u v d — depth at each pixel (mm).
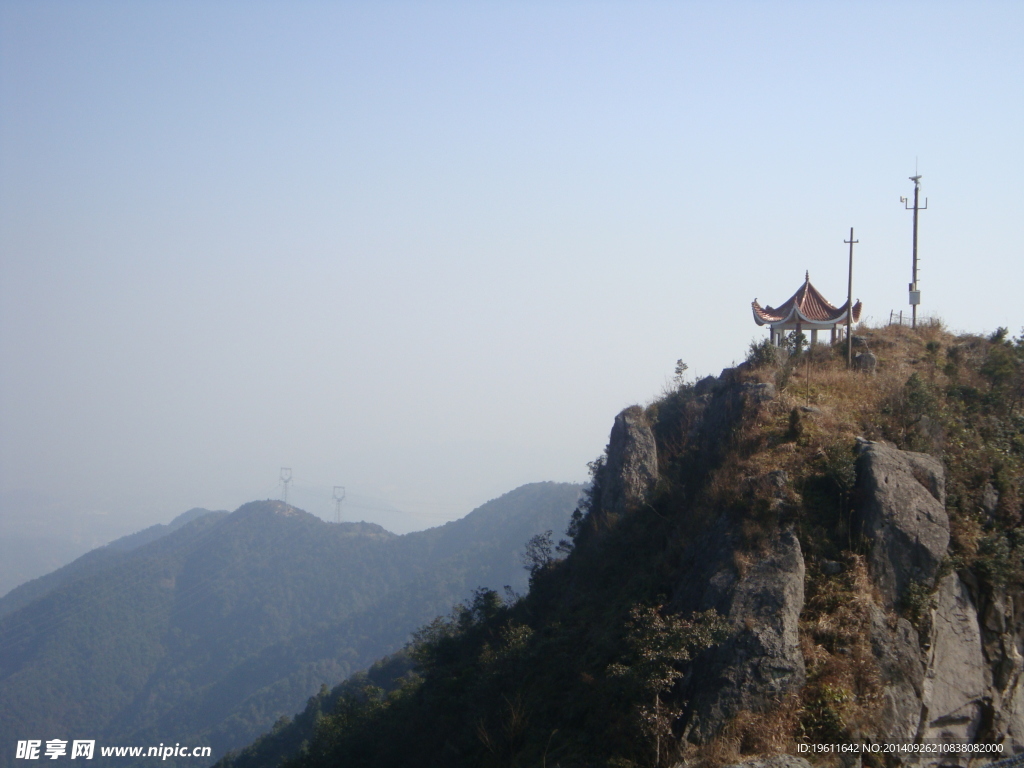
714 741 14188
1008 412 22172
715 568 17219
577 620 22531
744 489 18734
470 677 26422
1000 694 16625
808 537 17391
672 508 23062
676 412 31594
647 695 15672
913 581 16688
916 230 34000
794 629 15500
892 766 14664
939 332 30859
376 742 28859
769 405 21672
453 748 21234
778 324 29938
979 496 19109
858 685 15242
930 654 16172
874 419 20609
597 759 15680
